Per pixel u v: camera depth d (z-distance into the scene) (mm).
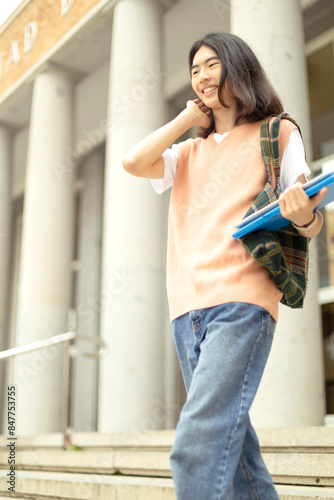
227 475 1513
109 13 8445
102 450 5242
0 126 11844
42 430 8539
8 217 11859
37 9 10039
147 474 3883
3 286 11766
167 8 8258
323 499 2395
